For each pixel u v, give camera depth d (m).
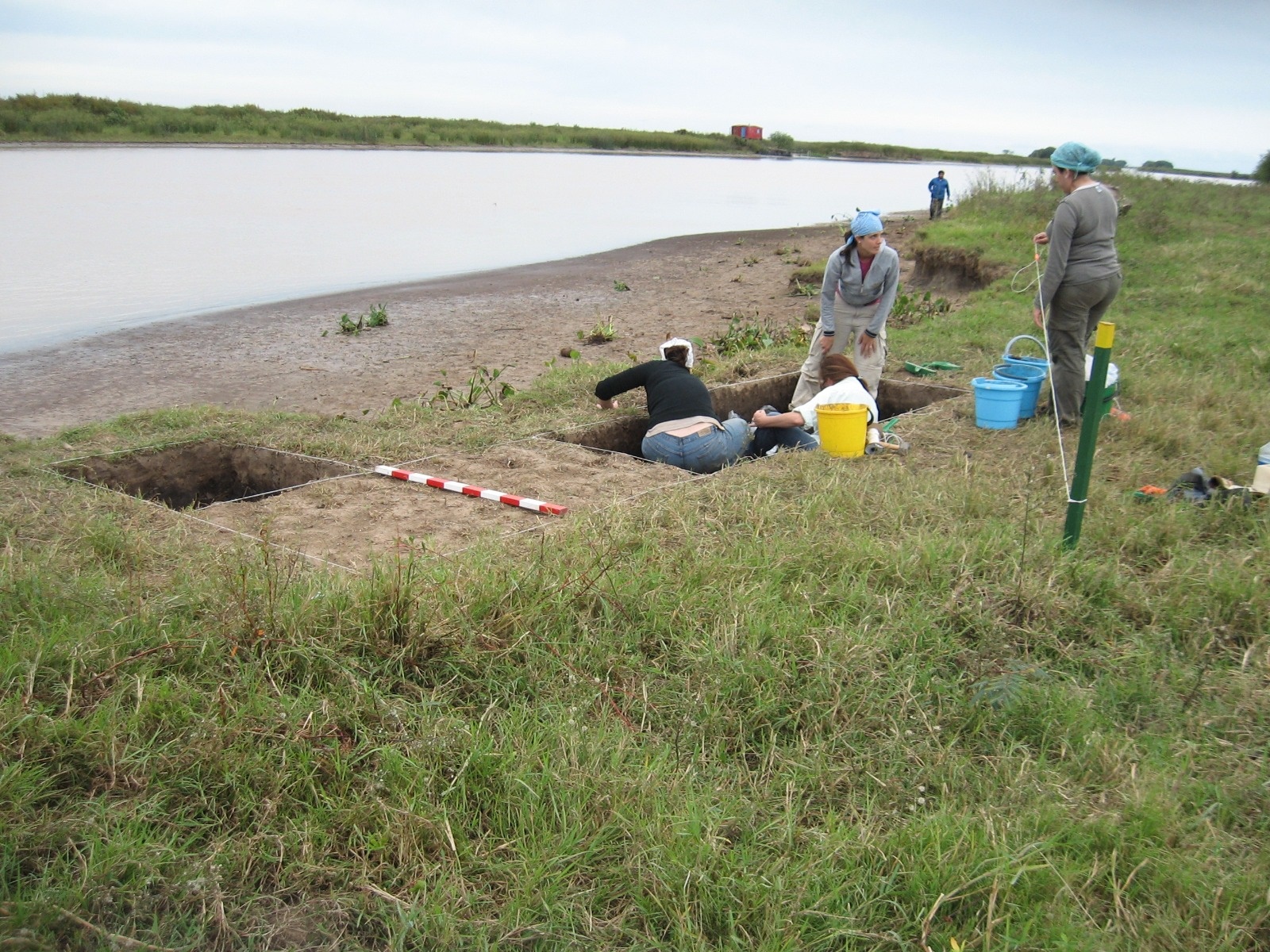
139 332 13.15
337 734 3.27
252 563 4.39
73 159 42.12
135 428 6.98
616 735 3.36
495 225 27.77
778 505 5.48
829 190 47.59
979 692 3.71
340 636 3.71
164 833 2.83
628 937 2.62
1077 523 4.82
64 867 2.67
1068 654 4.04
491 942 2.57
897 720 3.54
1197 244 16.12
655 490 5.77
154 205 27.48
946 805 3.06
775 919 2.61
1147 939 2.63
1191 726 3.59
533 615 3.95
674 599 4.24
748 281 18.36
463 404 8.33
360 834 2.87
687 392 6.96
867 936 2.60
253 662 3.56
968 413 7.72
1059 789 3.17
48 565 4.29
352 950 2.53
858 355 8.16
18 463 5.98
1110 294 7.01
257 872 2.75
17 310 14.34
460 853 2.83
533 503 5.52
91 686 3.38
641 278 18.80
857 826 2.99
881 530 5.19
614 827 2.93
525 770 3.09
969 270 15.71
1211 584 4.49
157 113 59.84
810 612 4.16
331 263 19.89
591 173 52.84
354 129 66.62
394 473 6.11
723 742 3.43
